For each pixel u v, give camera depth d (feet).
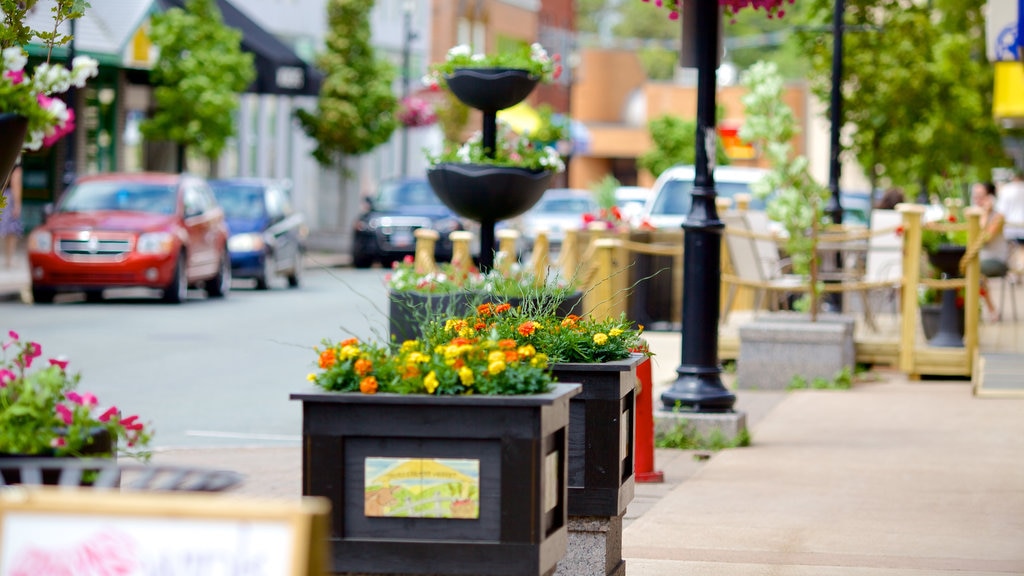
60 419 15.58
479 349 18.28
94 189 83.71
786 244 55.16
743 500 31.60
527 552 17.08
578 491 21.43
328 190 167.02
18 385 15.98
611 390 21.35
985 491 32.68
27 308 77.30
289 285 100.99
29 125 18.44
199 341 63.52
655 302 71.77
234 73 114.21
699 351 40.01
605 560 21.65
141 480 13.65
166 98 112.16
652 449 34.06
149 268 79.51
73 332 65.62
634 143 255.09
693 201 40.16
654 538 27.55
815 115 104.17
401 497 17.29
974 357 54.29
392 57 183.73
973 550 26.76
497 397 17.04
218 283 88.38
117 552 11.39
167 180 84.79
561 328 22.72
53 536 11.46
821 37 98.78
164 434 40.34
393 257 118.11
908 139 100.42
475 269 47.52
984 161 112.57
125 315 74.64
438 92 151.64
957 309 55.77
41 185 116.26
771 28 359.46
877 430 42.22
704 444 39.14
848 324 54.24
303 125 143.84
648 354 23.88
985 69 112.27
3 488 12.86
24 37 22.84
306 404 17.35
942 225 55.47
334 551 17.30
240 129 148.87
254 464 35.70
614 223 70.23
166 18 112.06
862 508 30.68
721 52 39.75
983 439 40.42
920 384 54.19
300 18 158.40
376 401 17.20
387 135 145.18
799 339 52.65
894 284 55.21
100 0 108.06
